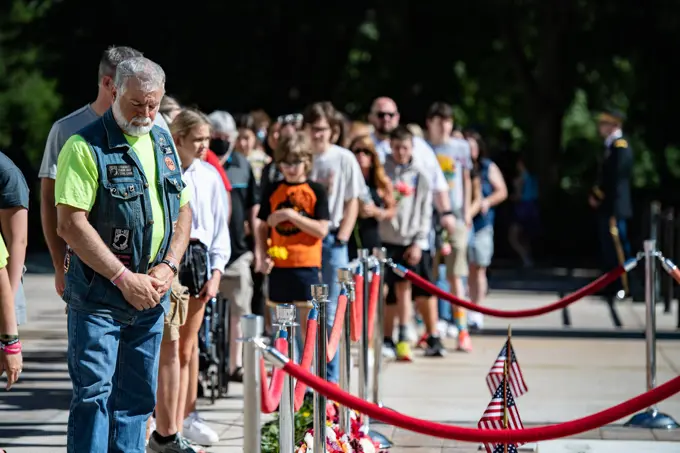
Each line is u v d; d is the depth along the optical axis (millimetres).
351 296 14750
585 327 28375
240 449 15570
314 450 12695
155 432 13891
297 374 10125
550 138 57219
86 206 11484
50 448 15461
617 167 31062
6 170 12586
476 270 27469
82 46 53562
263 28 53625
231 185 19812
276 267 17375
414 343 24203
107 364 11633
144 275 11680
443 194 23703
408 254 22531
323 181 18688
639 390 20328
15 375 11578
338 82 57938
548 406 18859
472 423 17328
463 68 69125
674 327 28516
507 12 57406
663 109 59031
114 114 11742
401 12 57625
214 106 53719
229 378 20094
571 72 59750
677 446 15781
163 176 11977
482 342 25609
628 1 56031
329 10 53938
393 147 22297
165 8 52125
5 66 72625
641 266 32125
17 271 12672
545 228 51938
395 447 15734
